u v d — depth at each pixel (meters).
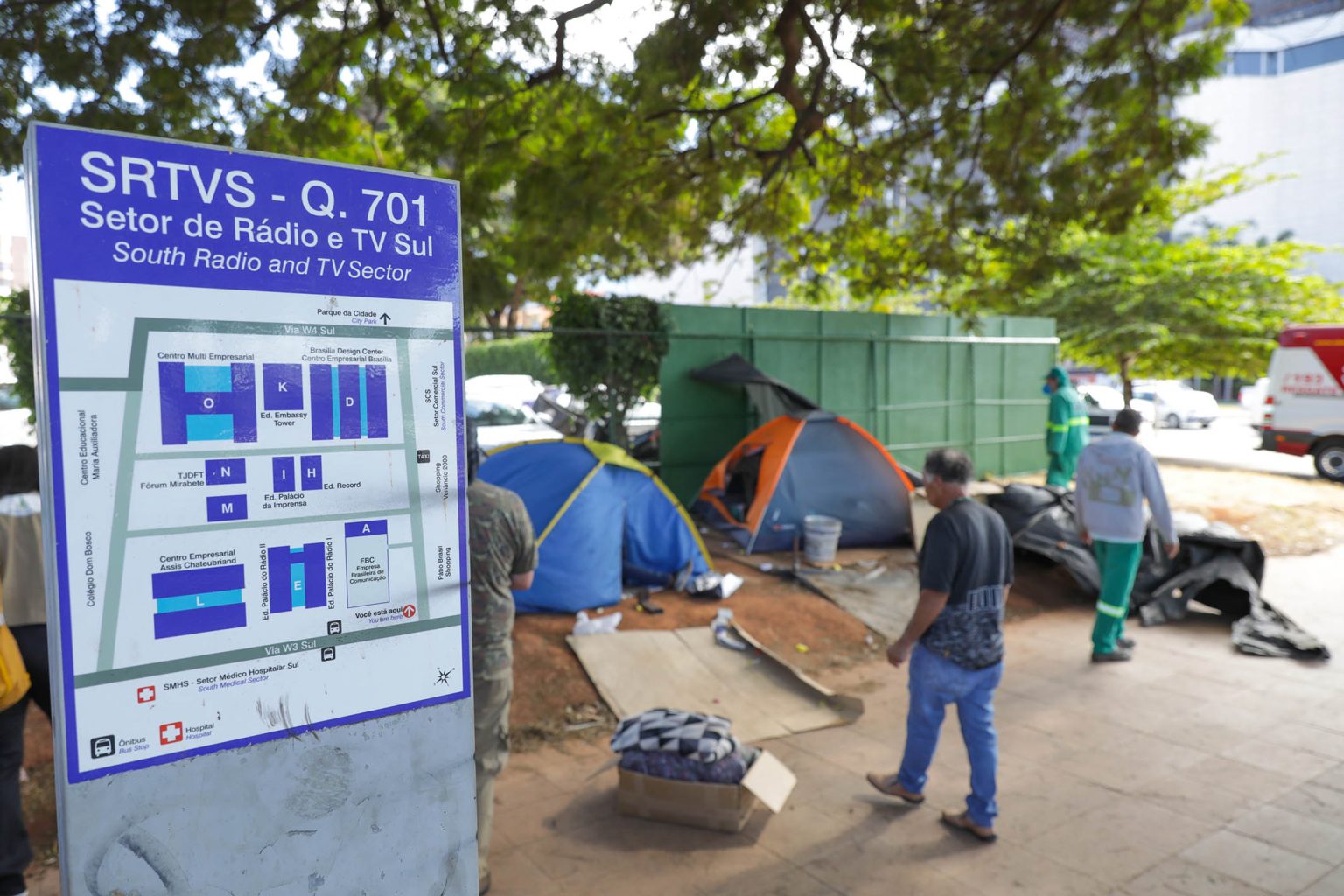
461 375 1.60
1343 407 14.59
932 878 3.55
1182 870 3.60
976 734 3.80
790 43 7.00
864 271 10.88
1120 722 5.18
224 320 1.34
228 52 6.80
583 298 9.30
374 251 1.48
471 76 6.98
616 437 9.49
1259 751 4.76
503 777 4.51
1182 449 20.12
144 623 1.29
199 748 1.35
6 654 3.01
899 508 9.09
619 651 5.94
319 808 1.47
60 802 1.25
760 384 9.61
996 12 7.55
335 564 1.46
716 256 10.59
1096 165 8.52
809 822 4.02
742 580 7.69
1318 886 3.47
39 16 6.38
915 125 8.51
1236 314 16.27
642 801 4.04
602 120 7.67
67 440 1.21
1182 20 7.47
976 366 13.18
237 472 1.36
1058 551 7.79
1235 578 6.93
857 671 6.16
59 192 1.20
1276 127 59.75
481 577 3.28
